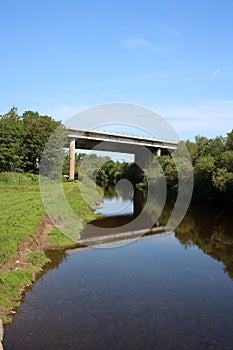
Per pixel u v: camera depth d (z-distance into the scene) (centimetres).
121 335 1098
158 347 1035
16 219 2322
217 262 1986
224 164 4484
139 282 1599
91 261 1902
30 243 1966
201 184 4906
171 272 1775
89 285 1526
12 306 1266
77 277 1622
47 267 1756
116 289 1494
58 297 1372
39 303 1309
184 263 1952
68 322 1166
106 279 1619
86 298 1379
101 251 2127
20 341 1039
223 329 1162
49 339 1055
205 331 1145
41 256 1833
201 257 2092
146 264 1905
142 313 1263
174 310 1305
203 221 3488
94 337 1077
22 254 1772
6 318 1173
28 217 2441
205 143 6366
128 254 2108
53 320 1179
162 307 1328
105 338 1075
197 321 1217
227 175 4203
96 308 1291
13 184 4591
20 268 1609
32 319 1180
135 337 1085
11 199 3419
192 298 1427
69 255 1995
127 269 1791
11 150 5281
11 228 2066
